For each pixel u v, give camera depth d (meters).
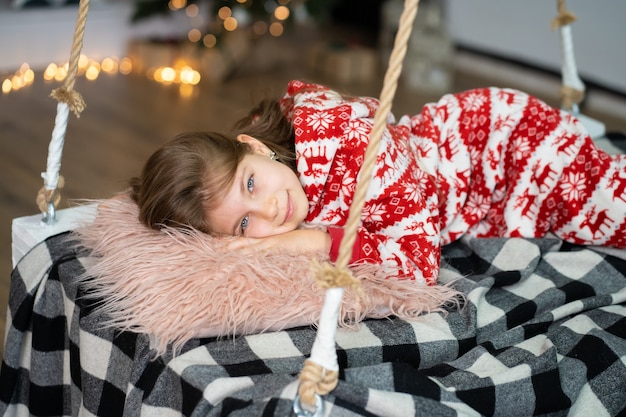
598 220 1.47
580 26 3.25
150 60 3.30
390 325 1.21
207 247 1.23
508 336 1.24
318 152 1.35
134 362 1.14
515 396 1.10
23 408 1.37
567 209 1.48
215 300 1.15
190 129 2.71
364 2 4.10
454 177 1.52
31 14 3.15
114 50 3.41
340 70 3.37
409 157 1.44
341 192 1.36
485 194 1.54
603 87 3.20
